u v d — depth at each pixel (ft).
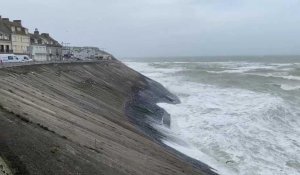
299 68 368.07
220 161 80.84
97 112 90.58
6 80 81.61
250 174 74.33
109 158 53.67
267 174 74.49
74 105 86.74
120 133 75.46
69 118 68.28
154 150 72.79
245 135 98.58
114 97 131.85
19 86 81.30
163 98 168.25
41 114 61.11
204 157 82.38
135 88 179.63
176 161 70.69
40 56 268.00
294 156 84.79
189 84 228.22
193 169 69.21
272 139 96.43
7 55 165.17
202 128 105.81
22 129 47.70
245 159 81.87
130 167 54.24
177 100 161.48
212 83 231.09
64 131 56.80
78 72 156.46
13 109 55.42
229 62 613.11
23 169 37.58
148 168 57.67
